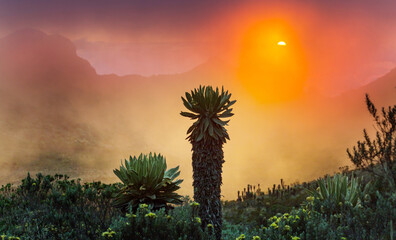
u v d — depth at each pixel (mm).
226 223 9297
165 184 6309
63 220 5273
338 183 8625
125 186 6297
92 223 5414
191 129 6801
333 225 4906
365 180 9375
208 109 6602
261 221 9781
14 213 5906
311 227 4488
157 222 4680
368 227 4578
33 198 6453
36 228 5234
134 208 6254
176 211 6000
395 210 4367
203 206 6410
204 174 6492
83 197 6125
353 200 7664
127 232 4547
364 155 5641
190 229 4812
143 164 6410
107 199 6453
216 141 6637
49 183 6809
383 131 5340
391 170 5152
